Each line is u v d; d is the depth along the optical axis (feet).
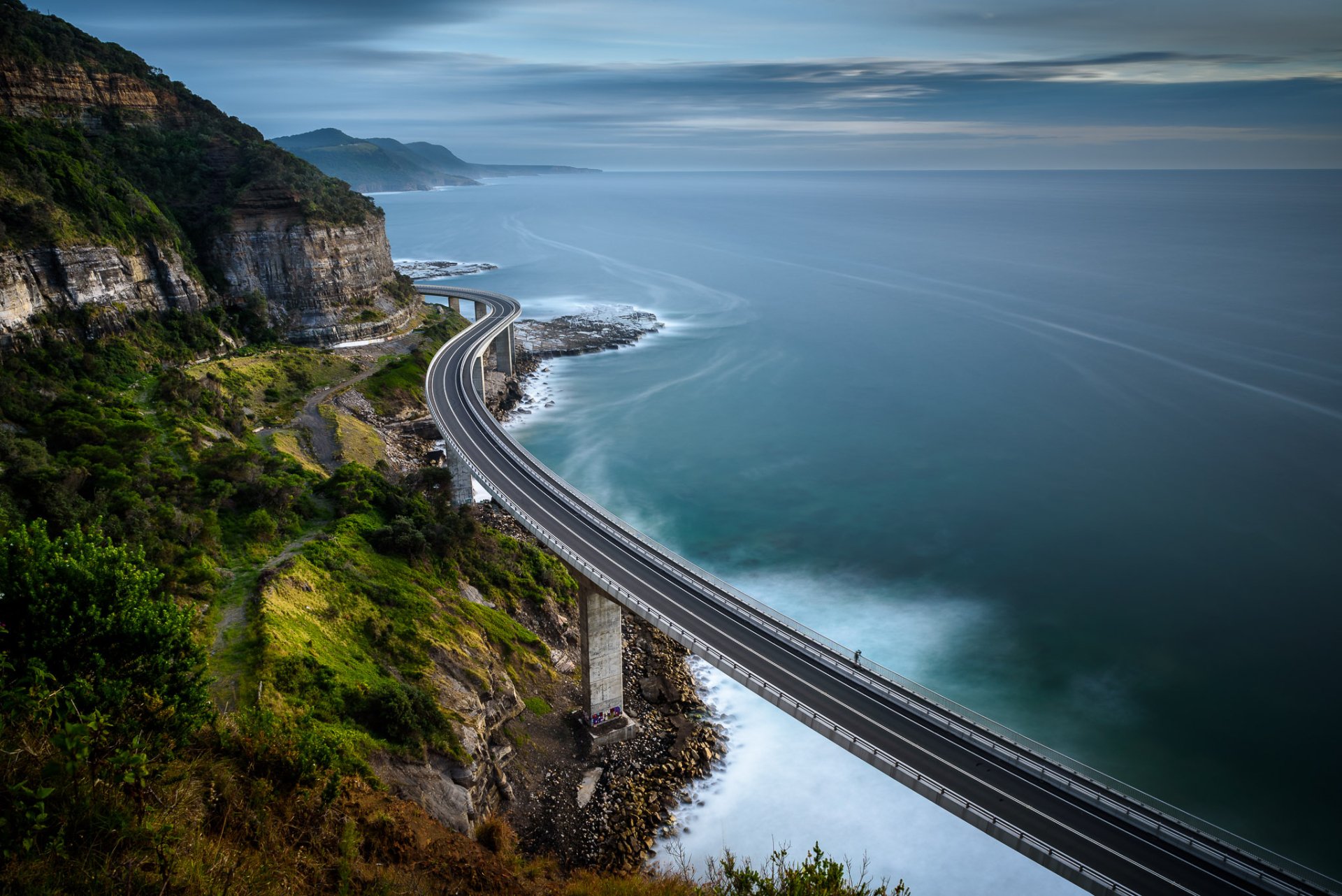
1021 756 173.47
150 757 83.66
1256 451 471.62
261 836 88.69
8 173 382.63
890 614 330.54
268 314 530.68
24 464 236.63
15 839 61.67
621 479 460.14
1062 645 307.37
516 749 237.04
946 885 207.10
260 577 228.43
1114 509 410.93
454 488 385.09
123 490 247.50
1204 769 247.91
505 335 636.07
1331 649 301.22
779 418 551.59
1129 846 152.56
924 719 188.55
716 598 241.76
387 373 498.28
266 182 542.98
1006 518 404.57
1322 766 248.52
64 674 94.73
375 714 199.21
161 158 538.06
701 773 241.14
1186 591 338.75
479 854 135.13
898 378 627.46
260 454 328.08
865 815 227.81
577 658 293.43
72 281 383.86
